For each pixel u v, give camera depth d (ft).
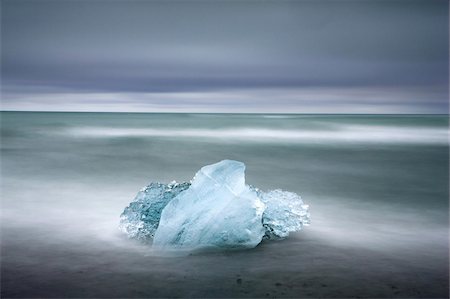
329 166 41.29
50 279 14.25
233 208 17.56
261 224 17.93
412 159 46.34
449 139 68.54
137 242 17.94
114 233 19.15
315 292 13.39
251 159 45.62
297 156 48.14
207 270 15.03
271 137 70.03
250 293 13.28
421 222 21.43
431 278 14.49
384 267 15.39
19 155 46.55
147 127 91.56
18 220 21.29
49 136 68.59
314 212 23.41
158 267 15.29
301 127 95.55
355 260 16.05
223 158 45.78
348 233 19.45
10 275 14.57
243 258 16.19
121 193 27.76
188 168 38.86
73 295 13.10
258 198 18.20
